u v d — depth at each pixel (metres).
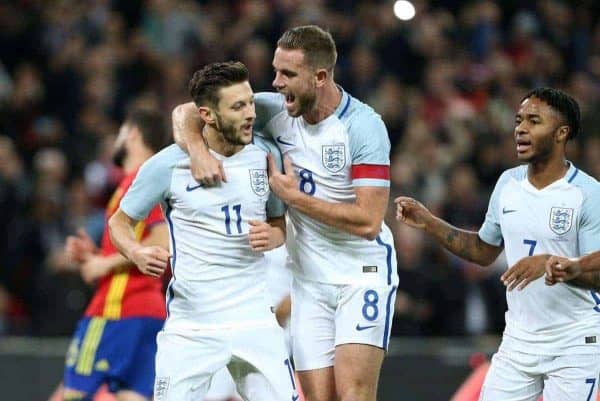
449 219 41.91
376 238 22.73
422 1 53.03
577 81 50.59
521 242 22.47
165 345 21.98
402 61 51.06
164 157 21.88
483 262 23.53
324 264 22.66
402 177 43.25
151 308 27.03
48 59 50.88
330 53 21.77
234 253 21.80
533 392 22.70
